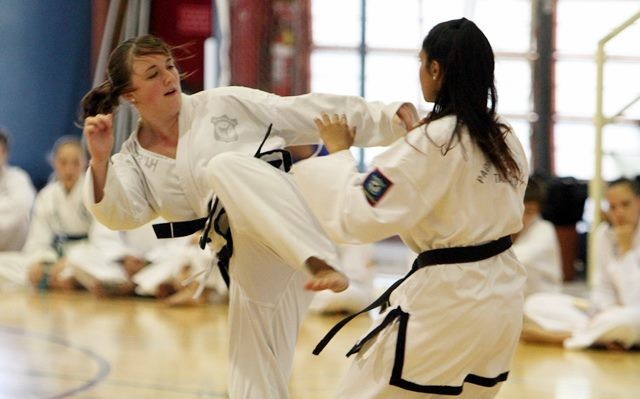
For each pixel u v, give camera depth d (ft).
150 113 19.11
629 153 59.88
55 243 47.70
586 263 65.31
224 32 53.11
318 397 25.99
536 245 39.40
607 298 37.78
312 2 75.66
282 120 19.63
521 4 74.69
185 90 33.47
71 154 47.01
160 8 50.78
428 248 16.71
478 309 16.26
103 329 36.60
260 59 62.28
